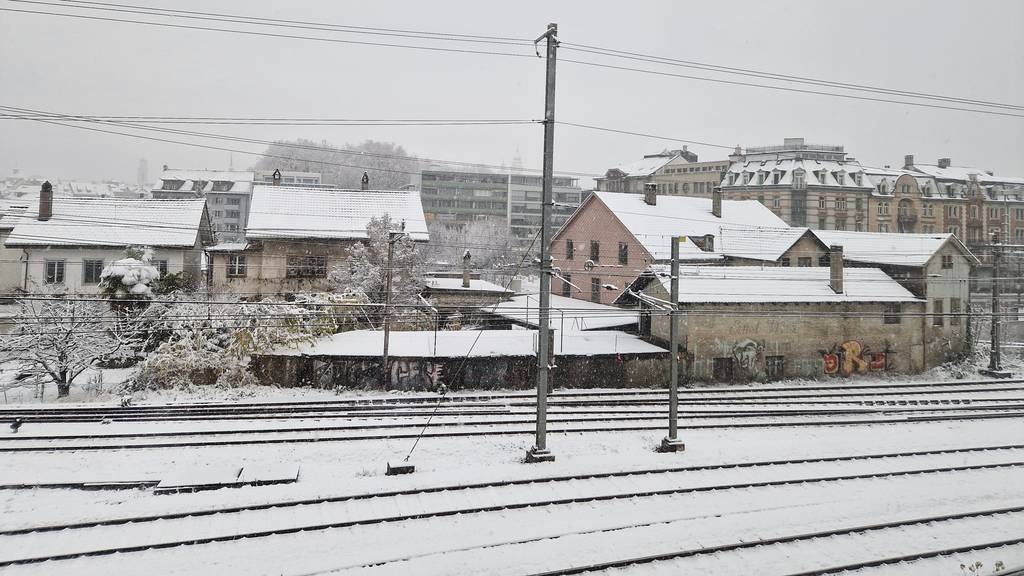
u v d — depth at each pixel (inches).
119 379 1234.6
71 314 1190.9
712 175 4286.4
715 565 574.2
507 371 1264.8
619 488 737.0
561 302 2032.5
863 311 1531.7
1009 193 3614.7
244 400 1109.7
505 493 712.4
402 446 877.2
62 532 592.4
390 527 621.9
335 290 1626.5
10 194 5895.7
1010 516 700.0
